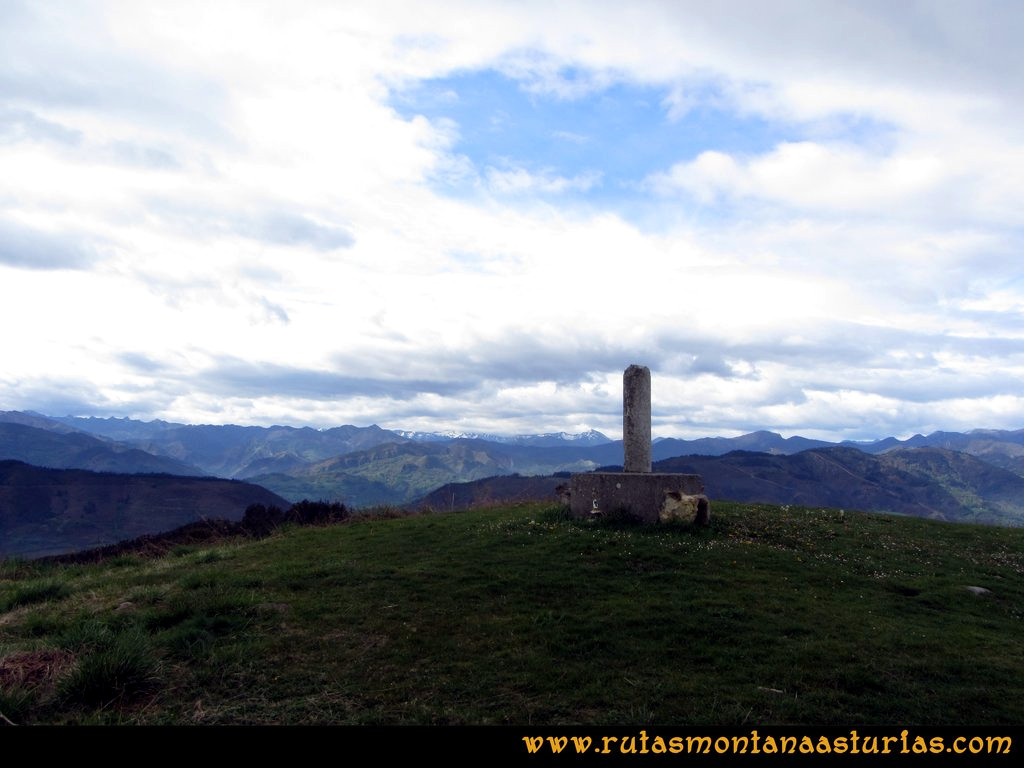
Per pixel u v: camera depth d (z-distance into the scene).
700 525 14.80
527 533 14.55
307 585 11.38
